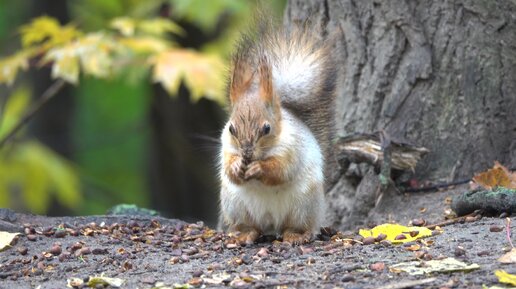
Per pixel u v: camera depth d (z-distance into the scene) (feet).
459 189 39.60
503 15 39.78
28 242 34.12
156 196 74.33
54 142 73.20
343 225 41.22
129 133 85.40
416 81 40.86
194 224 37.52
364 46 41.98
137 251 32.91
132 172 85.87
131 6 68.39
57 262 31.76
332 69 39.37
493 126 40.01
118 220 37.81
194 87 49.06
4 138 56.39
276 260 30.53
